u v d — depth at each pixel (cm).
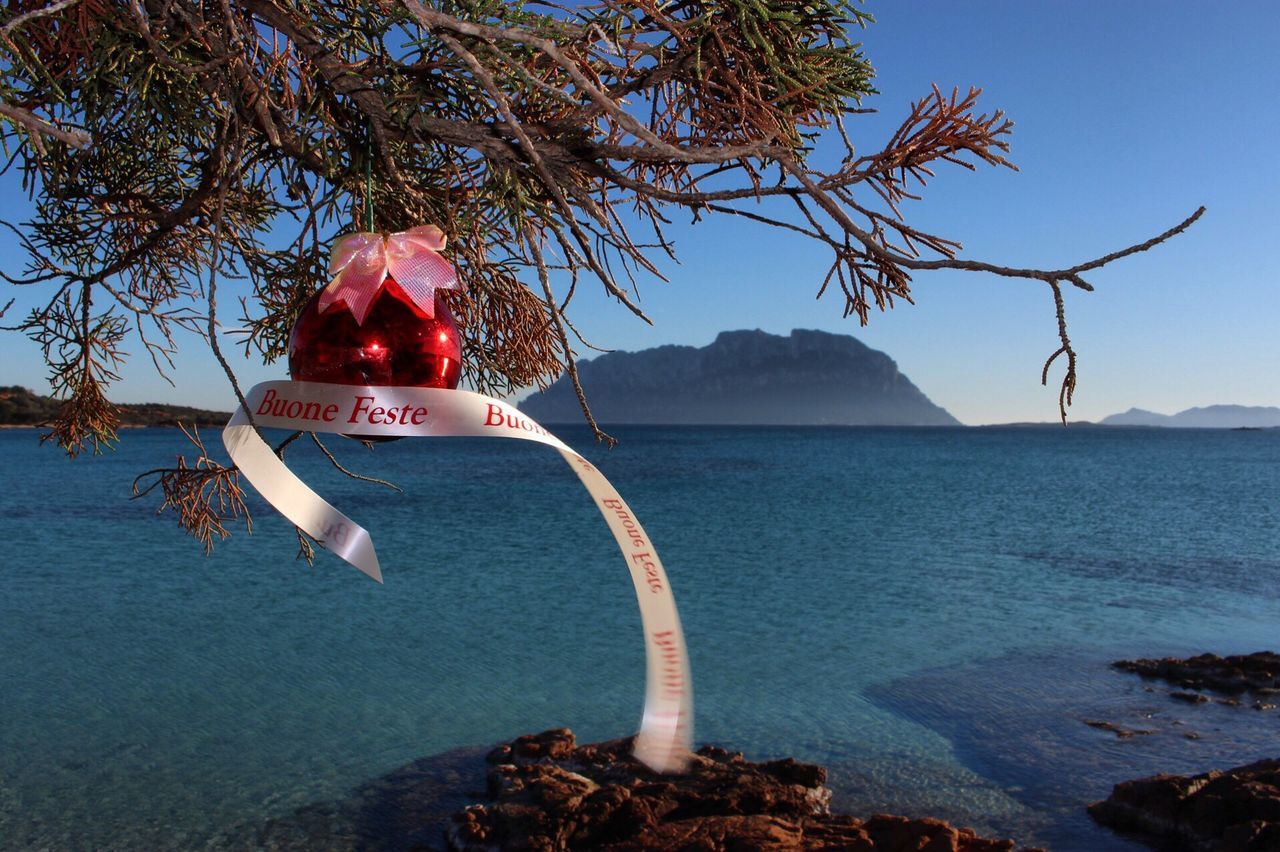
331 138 167
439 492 5091
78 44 160
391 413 119
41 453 9362
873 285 155
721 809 829
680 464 8681
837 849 724
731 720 1241
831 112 153
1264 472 7906
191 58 162
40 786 1015
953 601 2102
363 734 1180
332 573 2386
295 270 186
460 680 1427
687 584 2320
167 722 1229
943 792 992
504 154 146
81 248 226
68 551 2723
